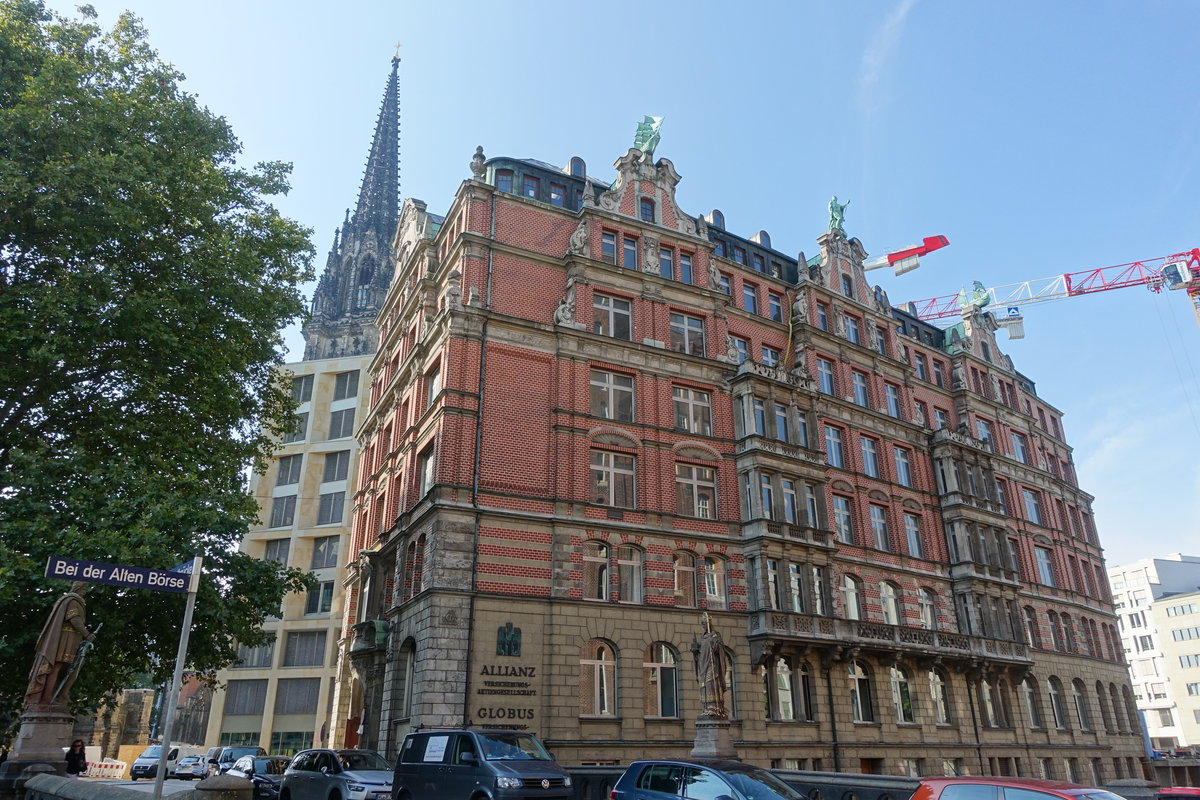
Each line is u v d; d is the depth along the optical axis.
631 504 32.69
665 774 15.64
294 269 29.06
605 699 29.36
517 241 34.38
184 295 24.09
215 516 21.61
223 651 24.39
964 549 43.38
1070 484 58.09
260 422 29.66
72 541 18.98
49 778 15.96
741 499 35.31
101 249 23.34
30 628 19.83
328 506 67.31
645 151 39.25
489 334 31.98
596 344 33.94
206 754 50.41
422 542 31.53
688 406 35.88
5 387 22.09
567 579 29.83
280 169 29.77
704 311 37.66
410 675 30.58
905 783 19.38
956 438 45.78
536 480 30.94
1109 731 49.69
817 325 42.59
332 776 21.09
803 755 32.62
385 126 151.88
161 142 25.48
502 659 27.89
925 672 38.97
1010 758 41.00
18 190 20.83
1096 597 55.38
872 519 40.97
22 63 23.53
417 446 33.84
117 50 26.33
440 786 18.09
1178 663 117.38
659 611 31.20
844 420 41.28
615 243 36.56
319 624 62.69
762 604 32.88
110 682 24.23
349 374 71.56
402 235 46.94
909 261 86.56
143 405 24.59
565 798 17.42
